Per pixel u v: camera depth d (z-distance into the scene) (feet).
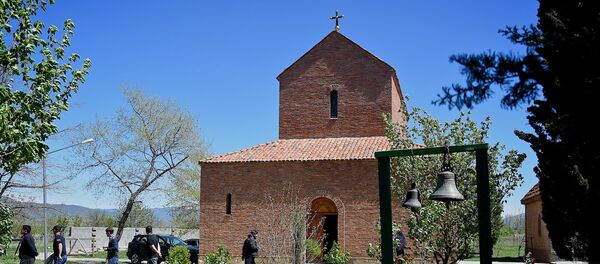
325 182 88.94
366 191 87.20
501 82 24.21
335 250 71.87
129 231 183.62
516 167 43.93
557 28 25.45
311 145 96.53
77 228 166.50
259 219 89.61
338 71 100.89
